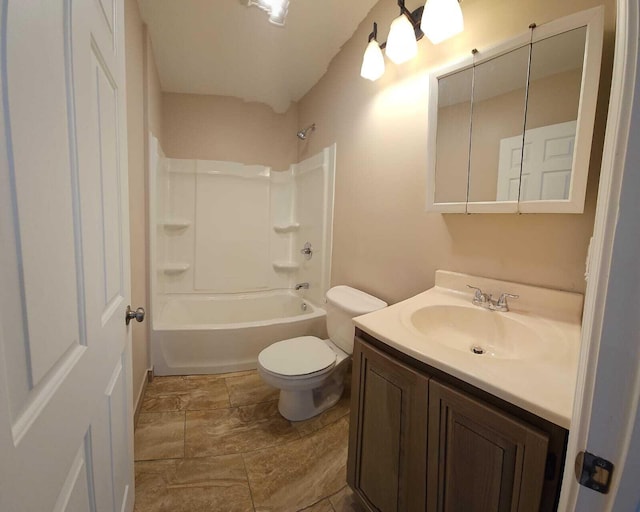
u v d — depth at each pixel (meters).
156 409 1.68
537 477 0.61
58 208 0.47
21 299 0.37
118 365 0.87
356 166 1.93
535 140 1.02
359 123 1.88
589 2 0.90
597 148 0.91
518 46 1.04
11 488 0.34
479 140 1.18
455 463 0.76
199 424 1.57
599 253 0.35
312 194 2.59
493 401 0.69
